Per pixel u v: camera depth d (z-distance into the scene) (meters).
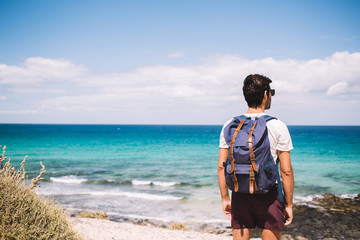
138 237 6.13
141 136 99.81
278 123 1.83
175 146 57.50
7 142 61.97
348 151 46.53
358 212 11.33
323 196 14.45
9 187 2.69
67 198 13.98
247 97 2.04
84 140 73.25
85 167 27.42
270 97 2.11
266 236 1.84
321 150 48.59
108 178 21.00
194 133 132.38
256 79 2.01
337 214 11.07
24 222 2.50
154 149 50.12
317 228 9.44
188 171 25.11
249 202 1.88
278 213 1.82
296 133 130.25
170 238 6.51
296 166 28.81
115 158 36.06
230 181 1.83
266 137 1.78
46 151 44.09
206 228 9.72
